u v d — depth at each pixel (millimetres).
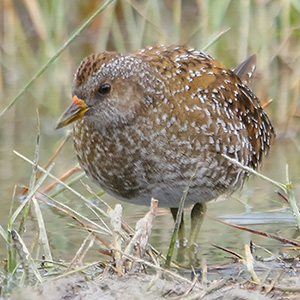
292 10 15953
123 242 9852
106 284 8547
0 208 12258
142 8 17719
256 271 9531
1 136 15844
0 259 10211
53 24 17359
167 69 10859
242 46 15953
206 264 9531
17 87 17484
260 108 12000
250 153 11570
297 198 12375
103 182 11039
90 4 18562
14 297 8555
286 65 15867
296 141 15320
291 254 10195
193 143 10703
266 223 11555
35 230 11359
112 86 10375
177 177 10734
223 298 8281
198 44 16688
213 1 16078
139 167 10672
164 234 11281
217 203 12562
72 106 10391
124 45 17922
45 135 15828
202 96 10883
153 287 8461
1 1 18375
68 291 8469
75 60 18234
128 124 10523
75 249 10547
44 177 9992
